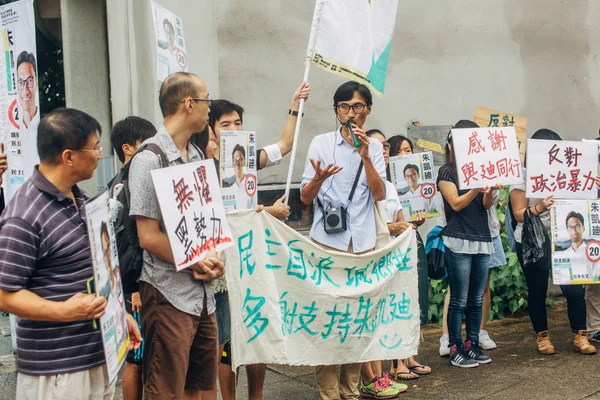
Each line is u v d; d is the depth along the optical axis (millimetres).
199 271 3219
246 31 6168
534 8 7898
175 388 3182
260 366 4223
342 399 4598
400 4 7086
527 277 5891
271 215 4109
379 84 4953
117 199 3260
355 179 4531
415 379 5301
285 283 4145
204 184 3229
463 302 5555
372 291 4367
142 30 6105
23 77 4453
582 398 4793
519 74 7848
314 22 4652
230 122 4262
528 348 6082
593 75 8359
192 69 5984
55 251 2611
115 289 2746
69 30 6566
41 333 2619
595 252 5660
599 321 6117
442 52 7344
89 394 2734
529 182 5527
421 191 5570
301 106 4617
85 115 2695
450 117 7426
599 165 5742
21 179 4582
